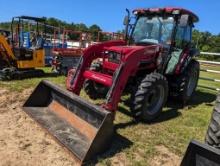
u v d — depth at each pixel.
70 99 4.77
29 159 3.86
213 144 3.50
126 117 5.68
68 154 4.01
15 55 9.05
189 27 7.05
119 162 3.95
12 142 4.29
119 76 4.86
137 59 5.25
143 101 5.26
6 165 3.69
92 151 3.89
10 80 8.58
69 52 10.66
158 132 5.12
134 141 4.64
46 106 5.47
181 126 5.57
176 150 4.47
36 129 4.77
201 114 6.51
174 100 7.53
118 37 13.85
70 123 4.74
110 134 4.04
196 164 2.72
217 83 11.85
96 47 5.78
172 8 6.21
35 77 9.38
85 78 5.66
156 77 5.44
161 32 6.41
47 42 13.03
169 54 6.31
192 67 7.13
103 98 6.65
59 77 9.71
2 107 5.79
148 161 4.07
